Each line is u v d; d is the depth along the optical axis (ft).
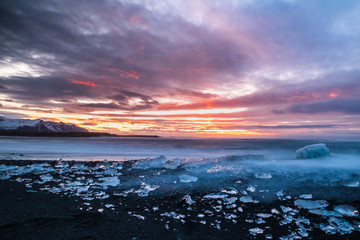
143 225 10.70
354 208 12.75
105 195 15.81
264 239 9.53
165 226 10.66
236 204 14.12
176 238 9.44
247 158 35.55
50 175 22.47
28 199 14.28
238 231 10.28
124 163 31.48
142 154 50.06
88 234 9.50
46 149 61.16
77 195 15.65
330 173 22.66
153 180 20.89
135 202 14.39
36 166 27.76
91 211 12.44
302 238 9.66
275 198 15.30
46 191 16.43
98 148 67.41
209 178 21.47
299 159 34.71
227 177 21.72
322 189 17.06
